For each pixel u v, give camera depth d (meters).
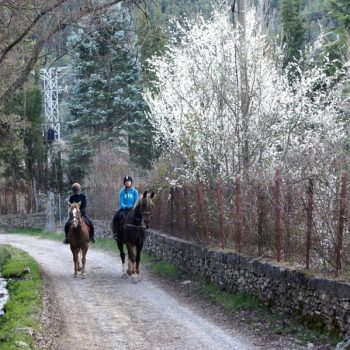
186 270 18.27
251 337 11.08
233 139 17.28
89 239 19.72
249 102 17.03
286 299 11.74
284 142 17.67
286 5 34.00
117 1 15.22
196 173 18.56
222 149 17.53
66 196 45.09
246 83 16.91
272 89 18.05
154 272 19.67
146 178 28.91
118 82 38.22
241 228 14.58
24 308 13.42
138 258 18.20
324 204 10.84
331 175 11.02
